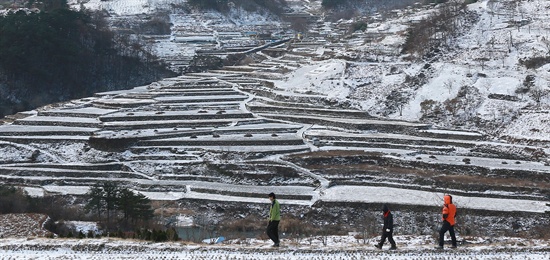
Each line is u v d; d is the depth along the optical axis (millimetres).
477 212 63062
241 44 199625
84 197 71312
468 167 75312
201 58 177500
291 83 122812
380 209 64938
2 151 89000
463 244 37281
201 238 47719
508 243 37375
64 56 143625
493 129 91000
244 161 81062
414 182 72562
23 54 133750
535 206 64562
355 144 86812
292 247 35875
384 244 38062
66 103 117625
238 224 63469
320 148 85938
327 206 66125
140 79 163000
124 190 62969
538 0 140000
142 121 100062
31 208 63719
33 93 135625
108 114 103875
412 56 120188
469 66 108188
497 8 138625
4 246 36000
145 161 83062
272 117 102125
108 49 162625
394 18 176875
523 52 110062
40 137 92625
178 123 97750
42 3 191250
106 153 86750
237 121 99250
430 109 99688
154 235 38781
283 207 67250
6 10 187000
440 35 125625
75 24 156000
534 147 82250
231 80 134625
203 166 80250
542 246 35875
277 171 76062
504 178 72750
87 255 34844
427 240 39469
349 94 110188
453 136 89188
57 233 51250
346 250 35000
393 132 93562
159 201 70375
